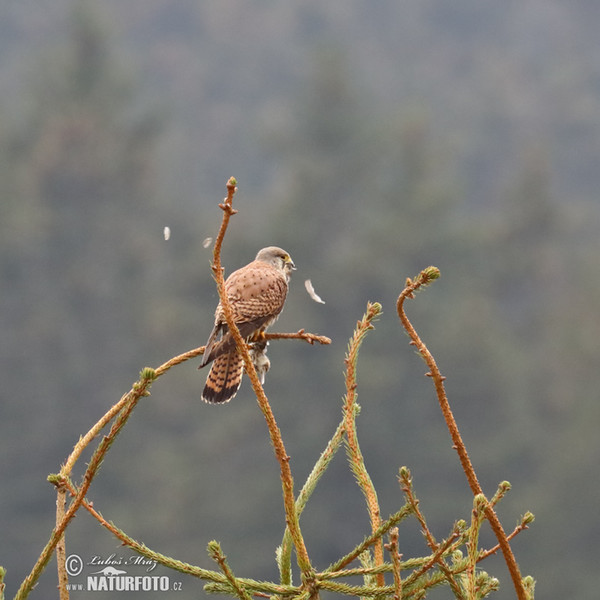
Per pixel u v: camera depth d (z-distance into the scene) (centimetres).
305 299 4809
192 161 8050
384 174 5719
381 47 10194
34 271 5156
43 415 4697
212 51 9812
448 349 4450
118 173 5466
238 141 8719
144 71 9056
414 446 4347
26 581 400
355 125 5666
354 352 489
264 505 3984
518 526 416
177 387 4306
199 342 4616
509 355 4638
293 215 5281
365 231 5209
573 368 4703
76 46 5741
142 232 5350
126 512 3844
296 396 4391
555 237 5647
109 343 4922
